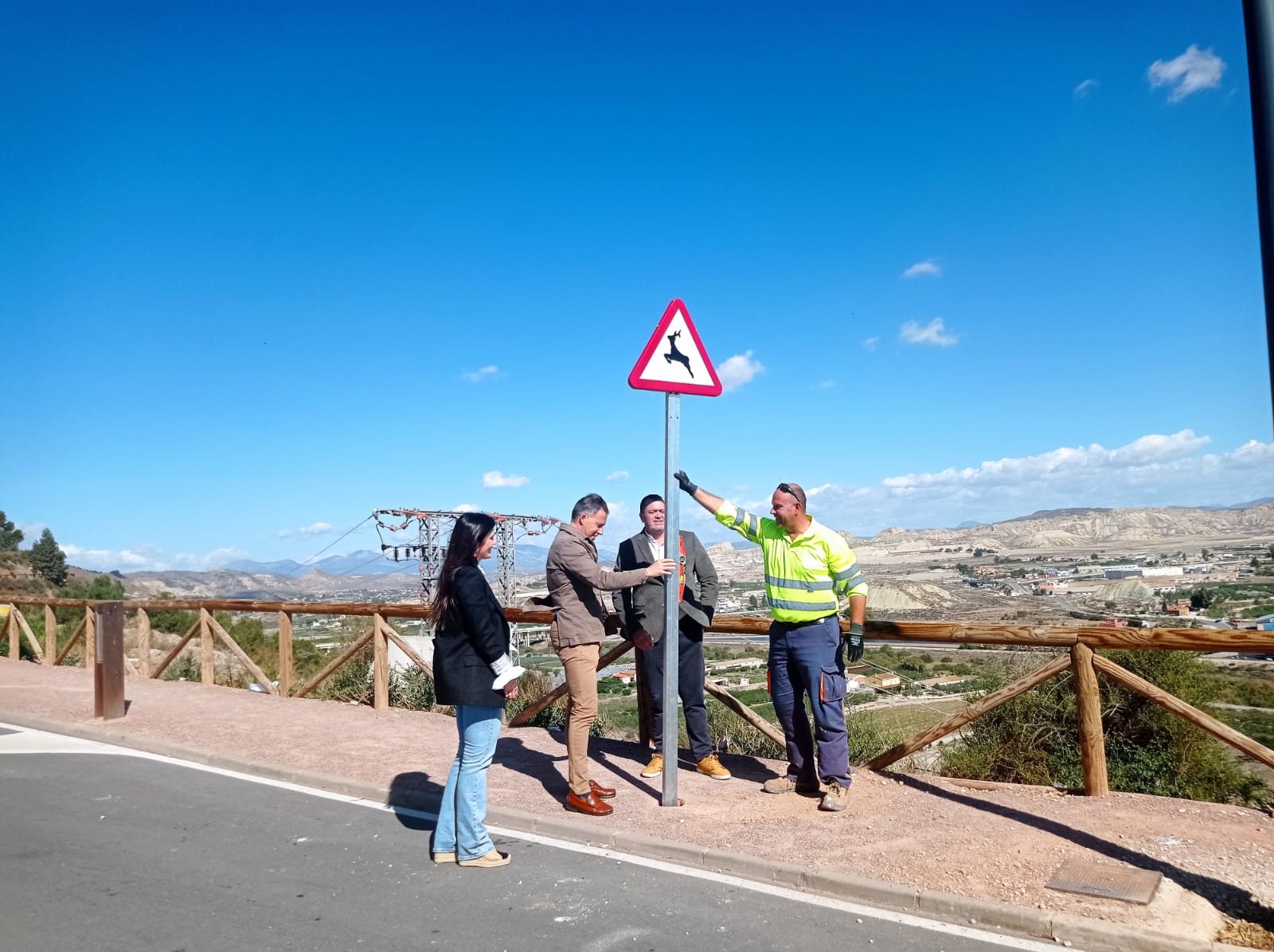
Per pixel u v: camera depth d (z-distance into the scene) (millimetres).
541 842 5535
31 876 4949
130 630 21484
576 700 5891
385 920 4332
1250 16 3799
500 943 4059
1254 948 3832
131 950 4000
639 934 4148
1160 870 4586
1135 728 7008
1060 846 4973
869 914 4363
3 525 51969
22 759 7871
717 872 4973
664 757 6004
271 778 7176
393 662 11664
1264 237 3707
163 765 7645
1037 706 7223
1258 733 6527
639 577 5848
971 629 6156
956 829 5336
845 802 5836
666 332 5941
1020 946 3992
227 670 14141
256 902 4574
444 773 7012
